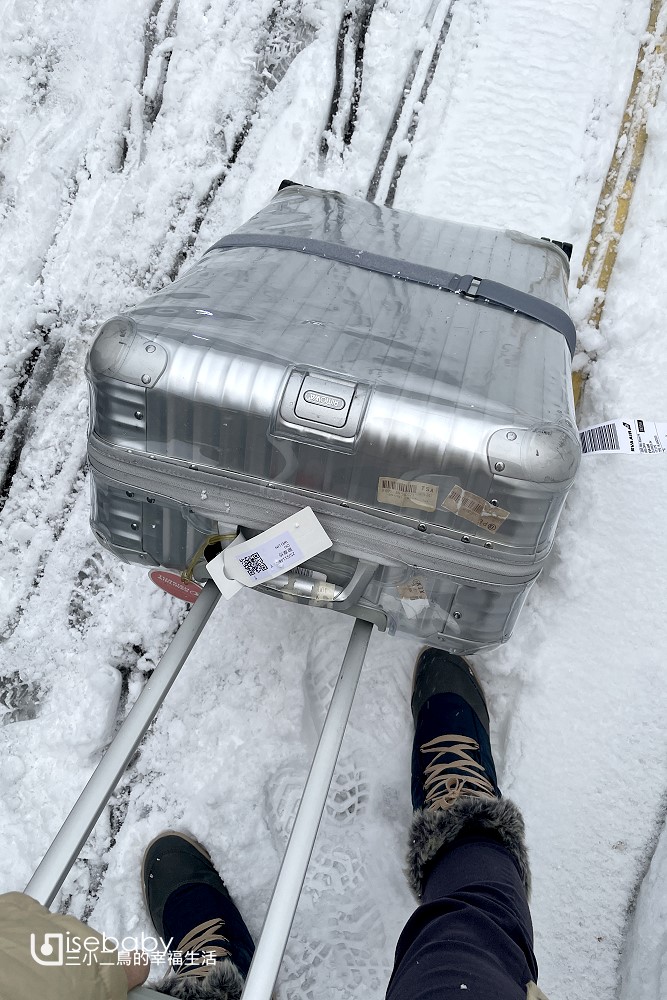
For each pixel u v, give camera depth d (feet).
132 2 5.57
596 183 5.29
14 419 5.31
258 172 5.52
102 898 4.59
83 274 5.44
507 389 3.12
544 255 4.25
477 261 3.95
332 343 3.15
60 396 5.33
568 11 5.44
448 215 5.41
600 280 5.15
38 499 5.23
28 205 5.48
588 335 4.99
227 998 3.49
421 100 5.53
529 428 2.93
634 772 4.52
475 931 3.10
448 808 3.91
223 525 3.33
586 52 5.41
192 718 4.83
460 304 3.57
